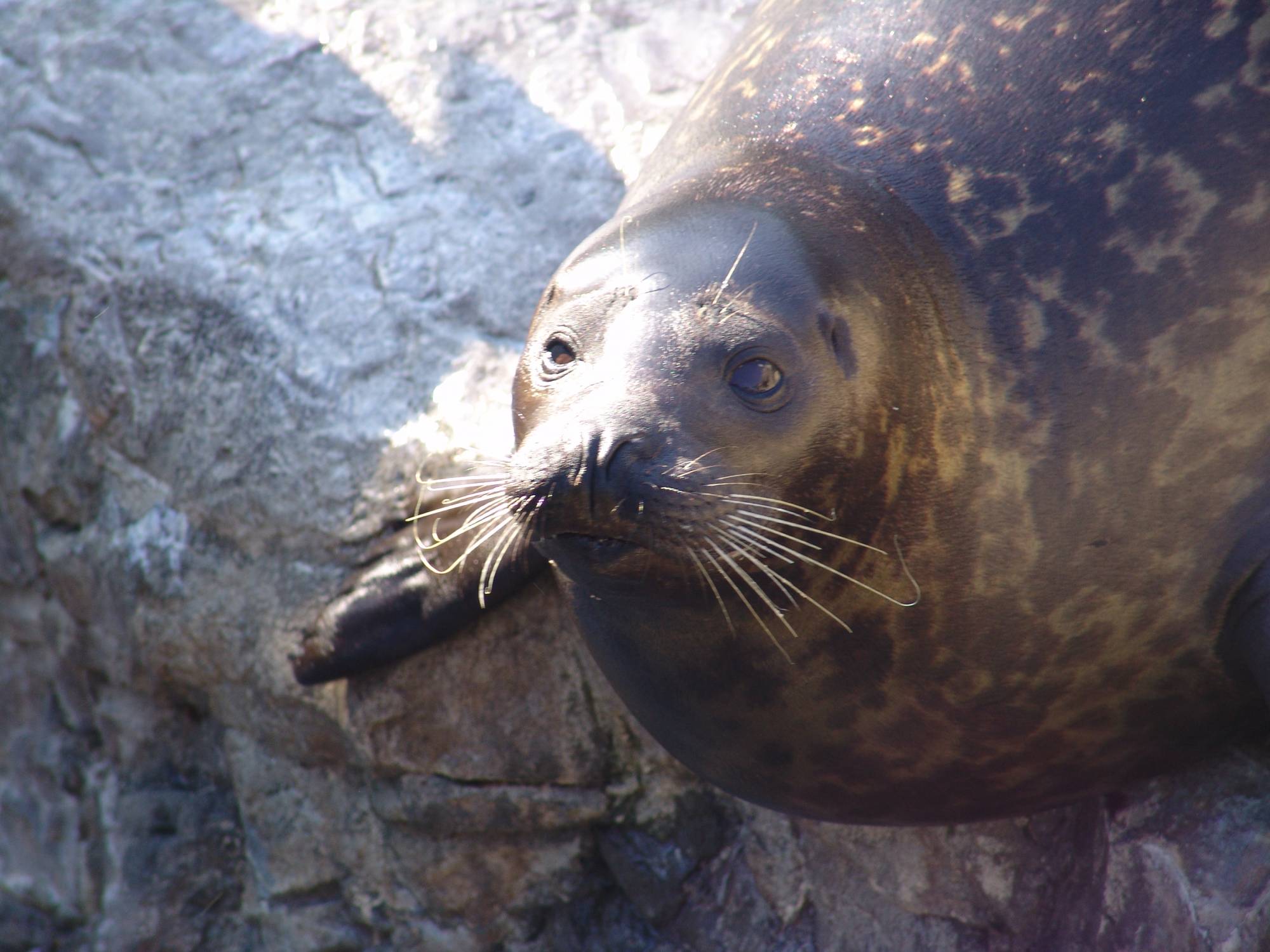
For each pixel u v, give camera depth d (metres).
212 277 21.84
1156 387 12.70
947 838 16.31
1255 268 12.73
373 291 21.00
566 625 17.70
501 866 18.80
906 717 13.30
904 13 14.59
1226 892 13.07
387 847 19.28
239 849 21.36
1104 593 12.75
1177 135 13.13
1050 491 12.70
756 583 12.42
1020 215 13.24
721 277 12.22
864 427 12.30
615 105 23.44
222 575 20.30
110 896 21.92
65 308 22.97
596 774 18.14
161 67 25.48
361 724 18.62
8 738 24.75
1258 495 12.57
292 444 19.88
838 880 17.12
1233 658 12.84
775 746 13.78
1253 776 13.66
